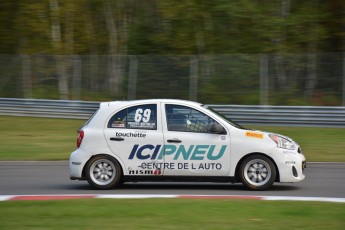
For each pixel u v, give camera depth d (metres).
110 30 131.62
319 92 86.06
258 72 88.69
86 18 129.38
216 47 123.06
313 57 86.44
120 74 95.69
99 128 40.66
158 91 93.31
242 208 31.75
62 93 99.50
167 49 128.75
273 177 39.53
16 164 56.66
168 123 40.16
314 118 83.56
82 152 40.59
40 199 36.22
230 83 89.88
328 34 117.56
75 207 32.34
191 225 27.50
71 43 127.25
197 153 39.50
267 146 39.41
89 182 40.62
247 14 119.12
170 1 123.00
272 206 32.44
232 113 86.81
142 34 131.75
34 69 101.75
